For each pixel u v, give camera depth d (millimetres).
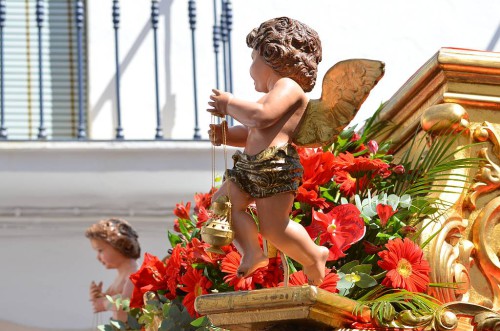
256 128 2891
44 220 8531
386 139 4117
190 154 8688
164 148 8672
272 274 3527
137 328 4312
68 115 9727
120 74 9453
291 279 3332
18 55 9742
